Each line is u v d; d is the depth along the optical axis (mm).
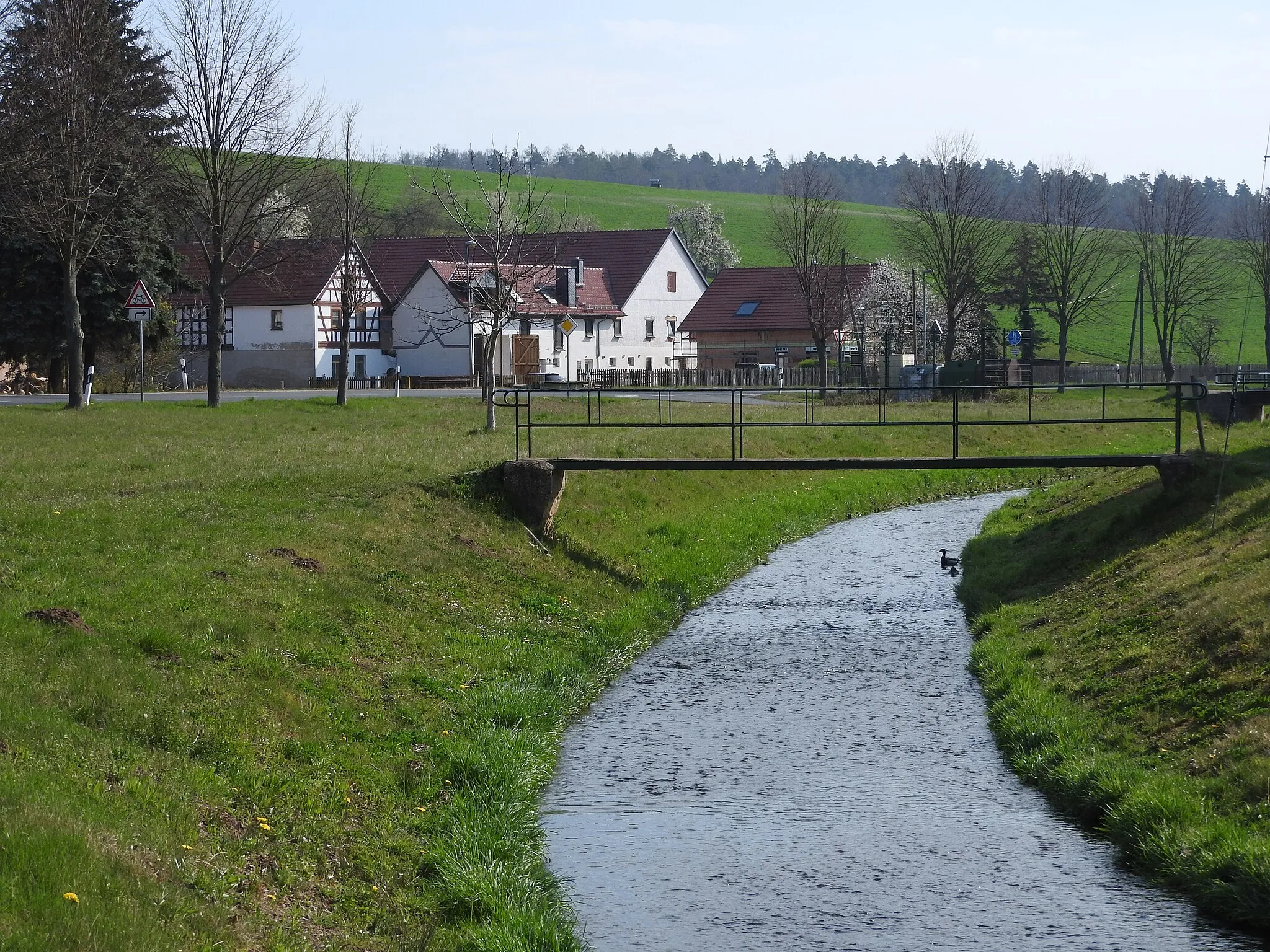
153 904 7730
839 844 11367
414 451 28609
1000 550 25750
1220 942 9242
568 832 11734
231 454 27328
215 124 40469
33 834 7785
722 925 9719
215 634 13617
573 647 18422
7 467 23672
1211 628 14430
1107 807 11602
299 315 74812
